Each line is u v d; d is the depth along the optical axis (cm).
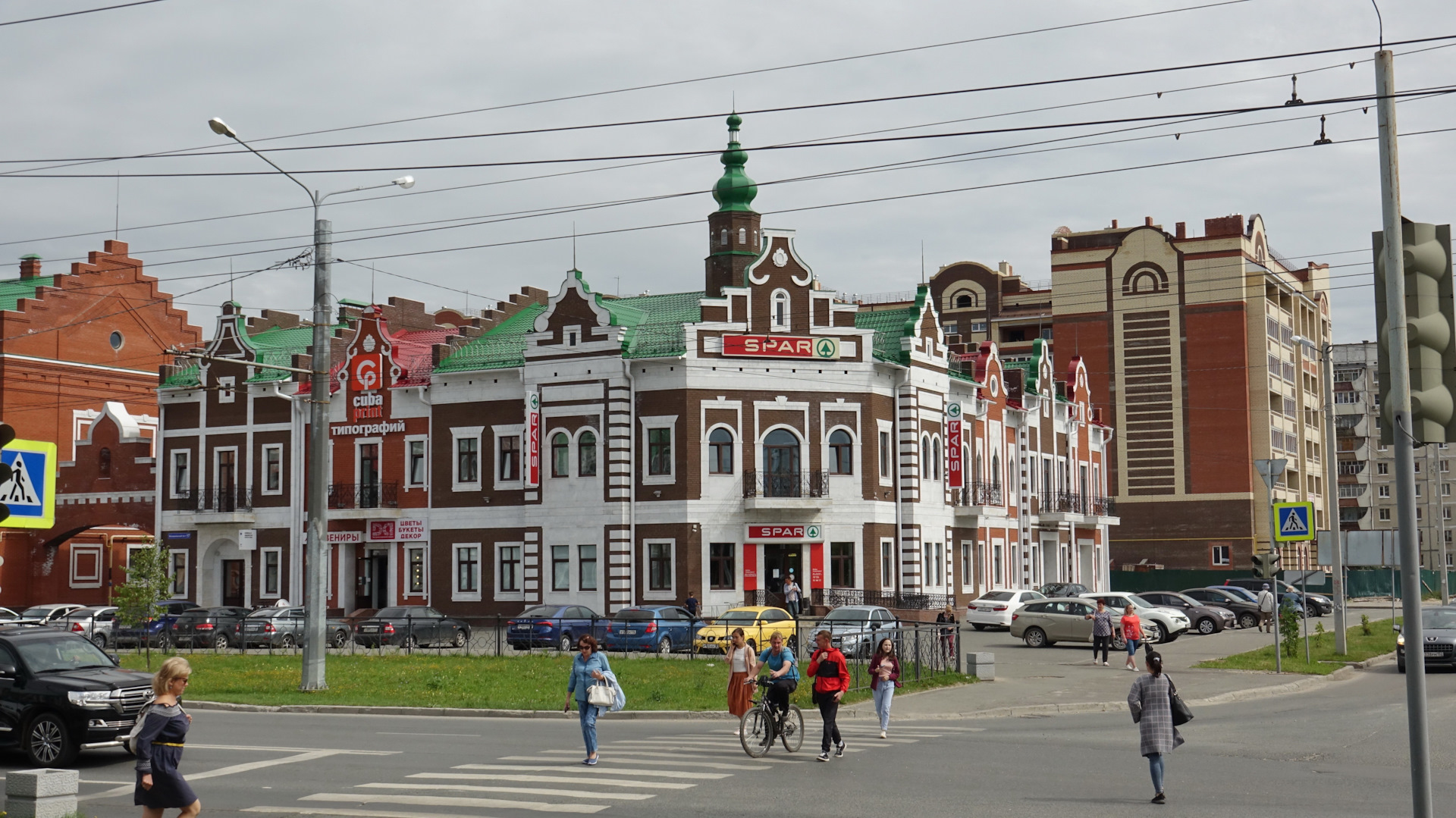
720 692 2825
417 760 1844
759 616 3725
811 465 5181
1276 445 9388
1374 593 8950
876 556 5259
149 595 3944
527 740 2103
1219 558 8956
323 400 3031
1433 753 1978
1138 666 3662
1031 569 6606
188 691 2941
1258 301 9200
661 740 2111
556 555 5219
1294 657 3719
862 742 2084
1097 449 7662
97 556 6325
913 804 1491
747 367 5153
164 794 1162
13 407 6631
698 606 4912
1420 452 13962
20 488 1337
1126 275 9394
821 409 5228
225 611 4709
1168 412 9181
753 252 5503
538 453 5216
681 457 5069
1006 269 10988
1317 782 1681
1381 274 1003
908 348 5469
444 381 5522
